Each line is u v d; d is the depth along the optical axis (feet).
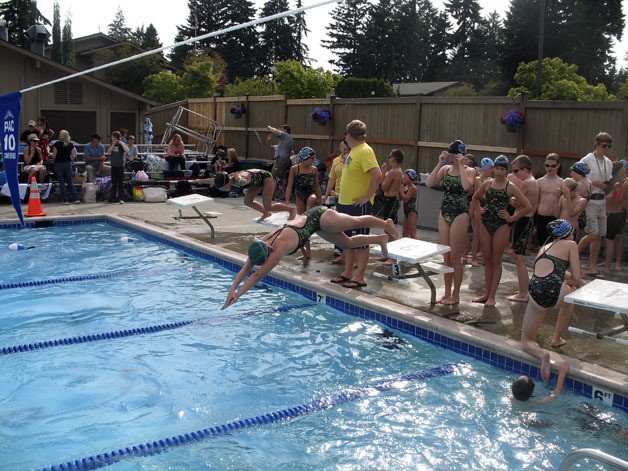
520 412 15.92
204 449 14.07
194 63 134.72
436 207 38.11
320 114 49.21
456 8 229.04
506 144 37.60
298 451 14.08
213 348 20.25
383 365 18.98
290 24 227.61
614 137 32.32
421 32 209.97
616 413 15.80
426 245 23.20
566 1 149.07
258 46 224.12
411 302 23.09
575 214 25.30
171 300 25.31
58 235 37.93
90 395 16.67
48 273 28.81
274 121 57.26
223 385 17.46
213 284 27.84
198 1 221.25
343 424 15.34
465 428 15.12
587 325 20.66
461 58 226.99
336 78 96.17
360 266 25.26
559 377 16.94
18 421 15.17
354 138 24.90
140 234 38.40
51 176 49.52
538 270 17.60
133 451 13.85
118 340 20.86
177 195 52.08
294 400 16.57
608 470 13.25
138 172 50.88
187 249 33.91
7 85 62.90
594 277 26.96
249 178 25.44
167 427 15.01
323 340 21.08
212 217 37.04
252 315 23.66
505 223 21.77
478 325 20.47
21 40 185.78
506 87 156.15
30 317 22.77
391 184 29.04
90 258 32.07
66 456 13.61
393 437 14.71
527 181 23.77
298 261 29.96
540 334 19.69
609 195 26.99
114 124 68.59
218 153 55.98
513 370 18.37
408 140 43.70
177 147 54.65
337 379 17.95
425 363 19.15
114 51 137.90
